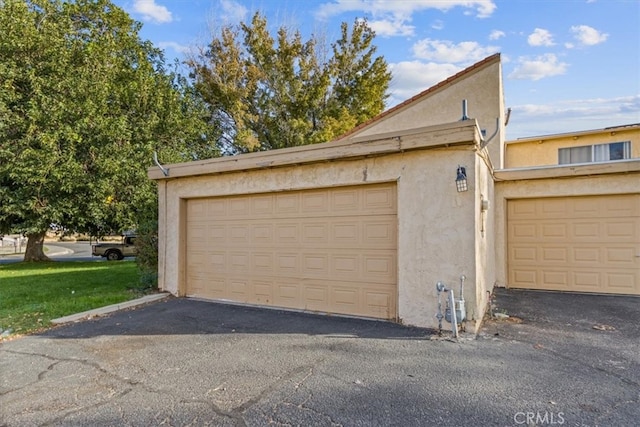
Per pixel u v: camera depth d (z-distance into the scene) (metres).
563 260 8.58
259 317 6.28
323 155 6.24
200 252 8.15
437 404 3.21
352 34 24.41
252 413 3.12
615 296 7.84
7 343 5.07
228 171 7.41
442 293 5.29
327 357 4.36
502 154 11.27
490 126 10.63
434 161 5.41
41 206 14.05
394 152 5.66
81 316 6.35
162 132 17.30
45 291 8.88
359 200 6.21
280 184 6.93
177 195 8.31
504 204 9.07
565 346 4.62
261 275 7.27
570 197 8.55
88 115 14.34
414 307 5.53
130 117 16.36
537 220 8.87
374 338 5.01
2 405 3.32
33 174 13.31
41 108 13.80
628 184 7.89
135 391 3.57
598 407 3.13
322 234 6.57
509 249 9.12
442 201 5.34
